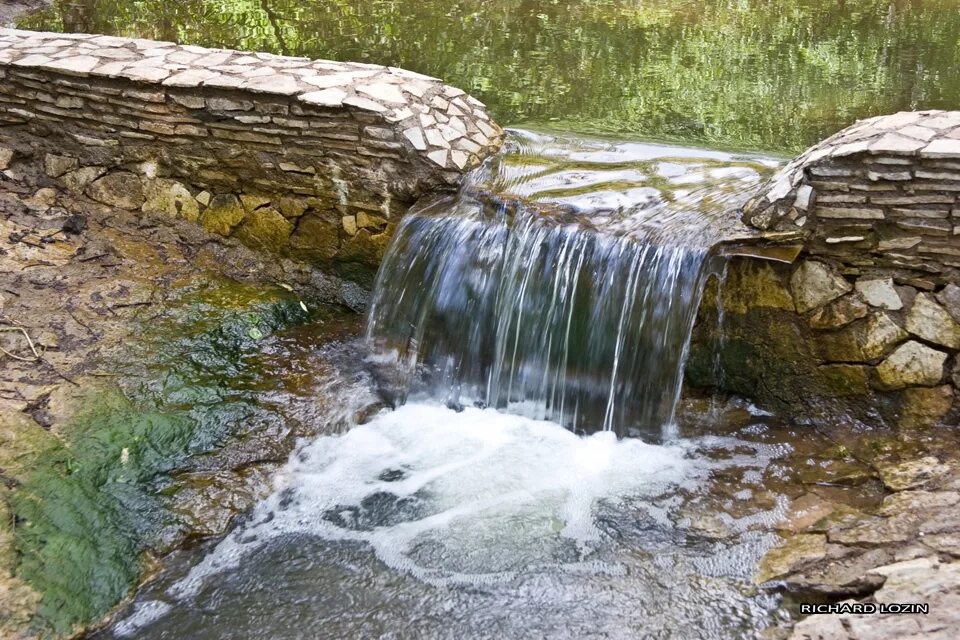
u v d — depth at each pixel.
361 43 7.05
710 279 3.93
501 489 3.81
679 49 7.13
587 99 5.95
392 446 4.09
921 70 6.40
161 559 3.48
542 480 3.85
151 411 3.99
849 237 3.73
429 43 7.14
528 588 3.30
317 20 7.76
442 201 4.57
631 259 3.97
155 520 3.59
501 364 4.32
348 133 4.61
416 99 4.79
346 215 4.80
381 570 3.41
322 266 4.96
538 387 4.25
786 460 3.84
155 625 3.20
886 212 3.65
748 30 7.67
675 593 3.24
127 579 3.36
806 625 2.95
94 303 4.51
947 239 3.60
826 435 3.93
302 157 4.74
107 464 3.71
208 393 4.18
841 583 3.14
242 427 4.06
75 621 3.16
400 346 4.55
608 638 3.08
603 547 3.47
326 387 4.36
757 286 3.92
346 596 3.30
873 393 3.87
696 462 3.89
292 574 3.41
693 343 4.08
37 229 4.88
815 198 3.74
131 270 4.81
